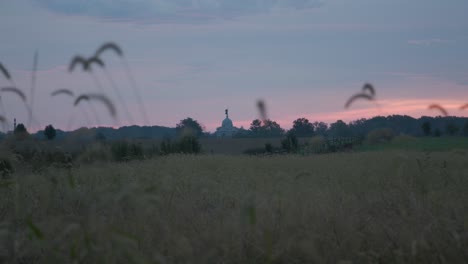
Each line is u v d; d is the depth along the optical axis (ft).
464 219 18.74
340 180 33.53
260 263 16.58
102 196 16.63
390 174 32.30
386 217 21.04
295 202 21.34
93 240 15.03
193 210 22.47
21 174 24.40
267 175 37.32
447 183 26.89
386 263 16.89
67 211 20.34
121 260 15.62
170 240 17.17
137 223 17.98
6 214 19.79
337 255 16.63
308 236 17.07
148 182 23.77
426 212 19.79
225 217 20.43
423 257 16.48
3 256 15.97
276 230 17.84
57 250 15.30
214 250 16.16
